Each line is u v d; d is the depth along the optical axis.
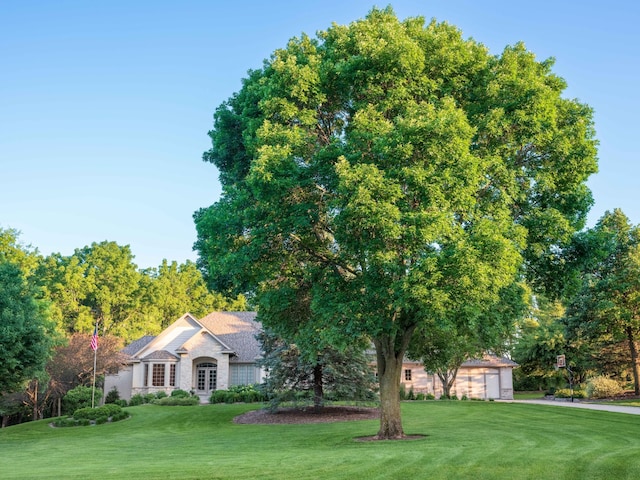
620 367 44.28
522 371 58.69
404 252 15.33
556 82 19.17
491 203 16.75
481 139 17.38
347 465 13.08
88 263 84.25
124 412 34.41
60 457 19.03
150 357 47.22
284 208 17.06
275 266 19.25
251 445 20.55
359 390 31.02
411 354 23.33
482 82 18.00
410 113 15.55
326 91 18.55
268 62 21.75
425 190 14.85
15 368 28.33
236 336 50.69
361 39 18.06
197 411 35.06
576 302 43.09
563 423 22.98
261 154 16.42
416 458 13.73
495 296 15.10
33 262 48.81
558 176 18.17
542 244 18.05
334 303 16.92
